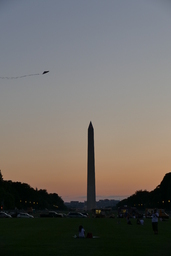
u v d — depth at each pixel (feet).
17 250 112.06
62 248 116.78
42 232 187.01
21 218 419.95
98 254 103.14
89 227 234.58
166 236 166.09
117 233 182.60
